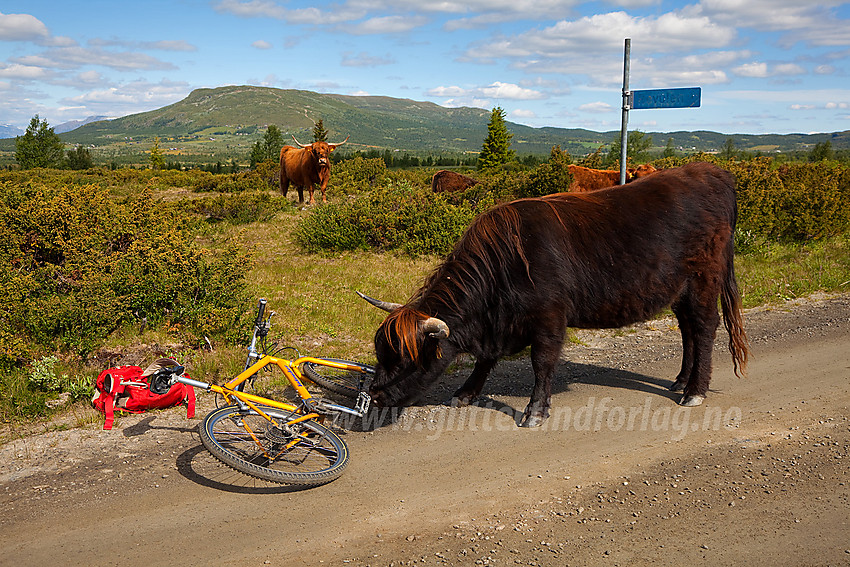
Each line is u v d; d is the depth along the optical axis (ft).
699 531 12.48
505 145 191.83
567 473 15.06
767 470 15.10
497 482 14.62
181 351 22.26
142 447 16.05
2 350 19.77
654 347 25.91
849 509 13.25
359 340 25.50
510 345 18.12
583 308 18.26
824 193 48.06
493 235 17.22
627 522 12.87
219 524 12.70
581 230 17.85
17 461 15.21
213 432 14.35
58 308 21.39
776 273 38.58
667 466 15.39
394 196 48.60
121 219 28.25
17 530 12.29
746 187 49.80
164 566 11.28
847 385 20.84
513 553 11.78
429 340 16.14
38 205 25.96
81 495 13.67
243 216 59.11
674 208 18.80
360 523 12.84
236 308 25.30
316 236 45.34
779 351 24.73
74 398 18.78
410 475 14.97
